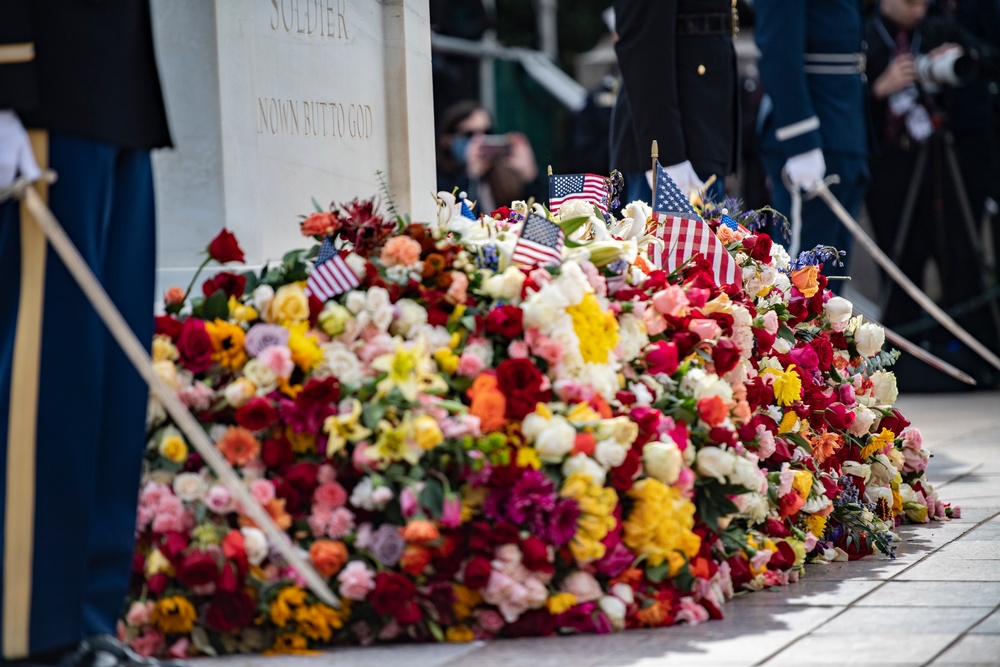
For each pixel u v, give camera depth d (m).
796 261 8.00
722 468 5.85
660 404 5.93
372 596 5.25
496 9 26.47
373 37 8.22
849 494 7.19
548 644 5.29
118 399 5.04
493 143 19.25
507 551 5.29
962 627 5.42
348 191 7.84
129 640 5.29
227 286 5.83
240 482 5.12
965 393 15.74
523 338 5.70
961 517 8.20
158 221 6.52
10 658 4.74
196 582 5.22
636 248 6.55
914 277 15.76
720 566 6.04
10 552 4.73
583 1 27.95
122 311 5.06
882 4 15.30
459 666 5.00
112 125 4.91
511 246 6.07
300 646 5.32
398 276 5.90
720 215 7.88
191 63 6.50
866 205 15.61
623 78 10.07
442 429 5.38
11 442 4.75
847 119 11.94
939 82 15.02
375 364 5.48
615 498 5.43
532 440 5.43
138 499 5.15
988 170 15.78
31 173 4.68
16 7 4.71
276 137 7.07
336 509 5.40
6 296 4.80
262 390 5.48
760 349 6.78
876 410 7.88
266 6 7.01
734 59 10.27
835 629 5.45
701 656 5.05
